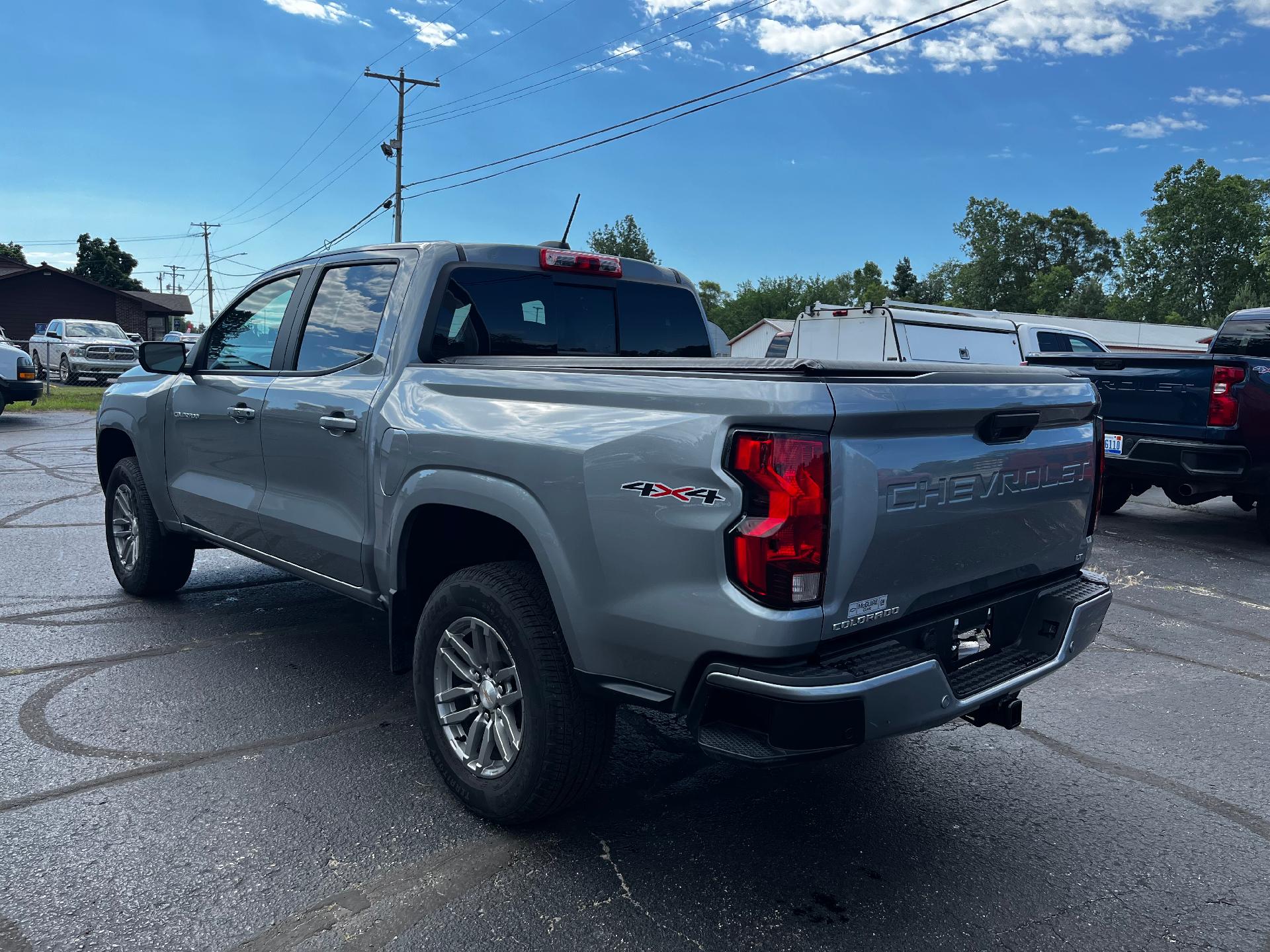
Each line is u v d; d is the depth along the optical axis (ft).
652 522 8.32
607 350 13.99
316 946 8.18
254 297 15.17
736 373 8.08
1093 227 290.35
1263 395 24.66
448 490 10.30
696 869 9.59
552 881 9.27
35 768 11.36
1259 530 27.96
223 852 9.61
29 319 135.03
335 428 12.21
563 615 9.17
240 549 14.99
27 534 24.47
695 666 8.26
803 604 7.75
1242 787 11.85
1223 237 228.63
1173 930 8.77
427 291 11.93
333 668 15.03
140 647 15.89
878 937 8.52
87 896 8.79
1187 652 17.30
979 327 48.57
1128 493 29.94
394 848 9.82
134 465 18.08
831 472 7.73
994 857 10.00
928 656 8.36
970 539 9.17
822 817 10.79
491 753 10.35
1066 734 13.46
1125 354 27.04
